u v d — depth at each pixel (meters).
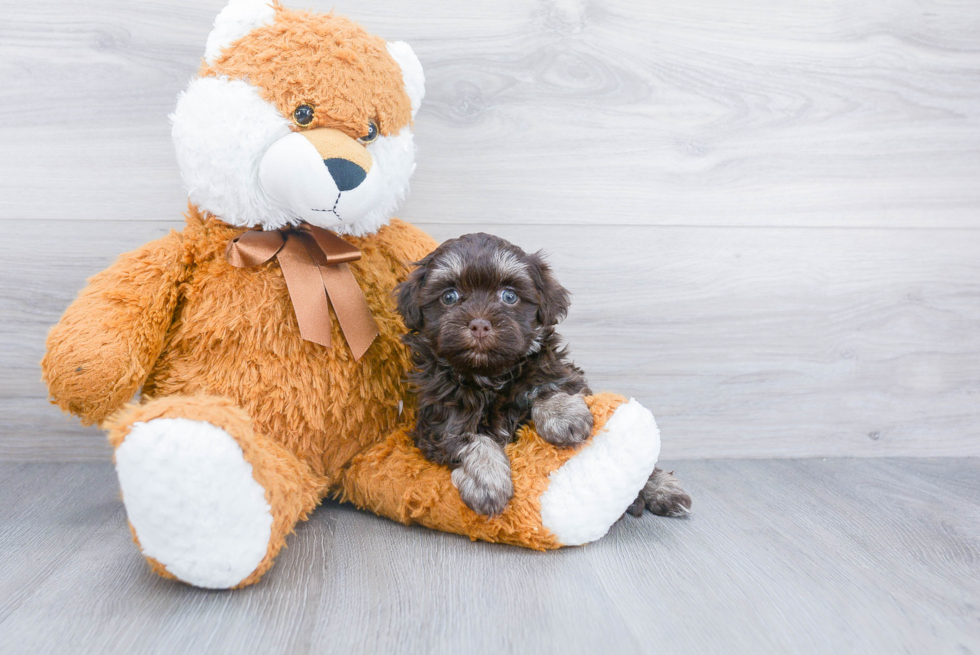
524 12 2.37
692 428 2.60
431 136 2.39
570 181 2.46
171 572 1.41
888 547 1.81
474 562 1.65
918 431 2.70
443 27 2.35
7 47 2.21
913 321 2.65
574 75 2.42
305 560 1.64
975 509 2.11
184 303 1.82
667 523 1.96
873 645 1.33
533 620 1.38
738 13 2.45
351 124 1.74
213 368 1.79
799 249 2.57
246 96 1.68
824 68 2.52
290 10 1.81
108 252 2.33
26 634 1.29
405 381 1.98
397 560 1.65
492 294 1.77
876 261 2.61
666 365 2.56
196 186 1.77
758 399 2.61
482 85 2.39
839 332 2.62
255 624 1.34
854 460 2.65
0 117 2.23
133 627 1.32
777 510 2.08
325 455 1.92
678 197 2.51
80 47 2.24
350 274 1.90
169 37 2.28
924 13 2.53
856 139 2.56
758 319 2.58
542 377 1.88
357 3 2.30
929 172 2.61
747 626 1.38
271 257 1.81
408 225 2.22
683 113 2.48
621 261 2.51
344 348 1.87
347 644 1.28
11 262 2.29
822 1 2.48
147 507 1.33
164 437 1.31
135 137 2.29
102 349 1.61
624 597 1.49
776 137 2.52
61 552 1.67
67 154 2.28
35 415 2.37
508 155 2.43
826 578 1.61
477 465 1.68
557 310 1.89
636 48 2.43
